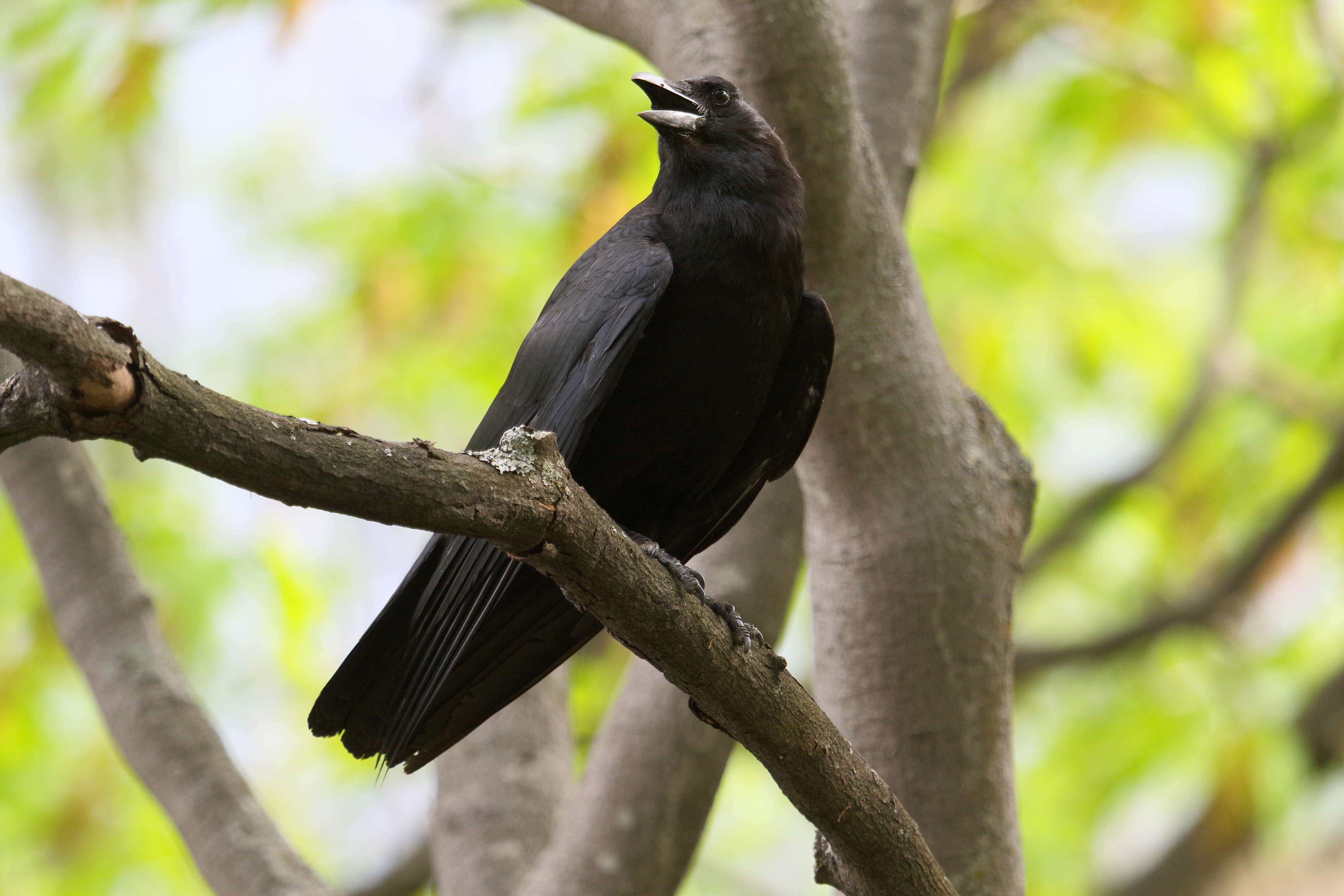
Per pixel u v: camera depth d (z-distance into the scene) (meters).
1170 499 14.91
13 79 12.29
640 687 7.34
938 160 14.55
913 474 6.45
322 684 13.10
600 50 13.09
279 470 3.61
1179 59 13.80
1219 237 15.80
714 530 6.89
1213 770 12.25
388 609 5.43
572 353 5.92
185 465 3.55
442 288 12.91
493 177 13.23
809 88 6.26
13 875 12.73
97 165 18.53
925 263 13.73
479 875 7.64
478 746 8.15
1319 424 14.53
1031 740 14.53
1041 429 14.17
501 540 4.13
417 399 13.15
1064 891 13.53
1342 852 12.74
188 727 7.07
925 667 6.33
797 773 4.98
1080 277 14.34
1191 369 15.30
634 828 7.00
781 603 7.65
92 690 7.21
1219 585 13.17
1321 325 14.94
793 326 6.39
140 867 12.86
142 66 12.02
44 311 3.12
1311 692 12.58
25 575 11.99
